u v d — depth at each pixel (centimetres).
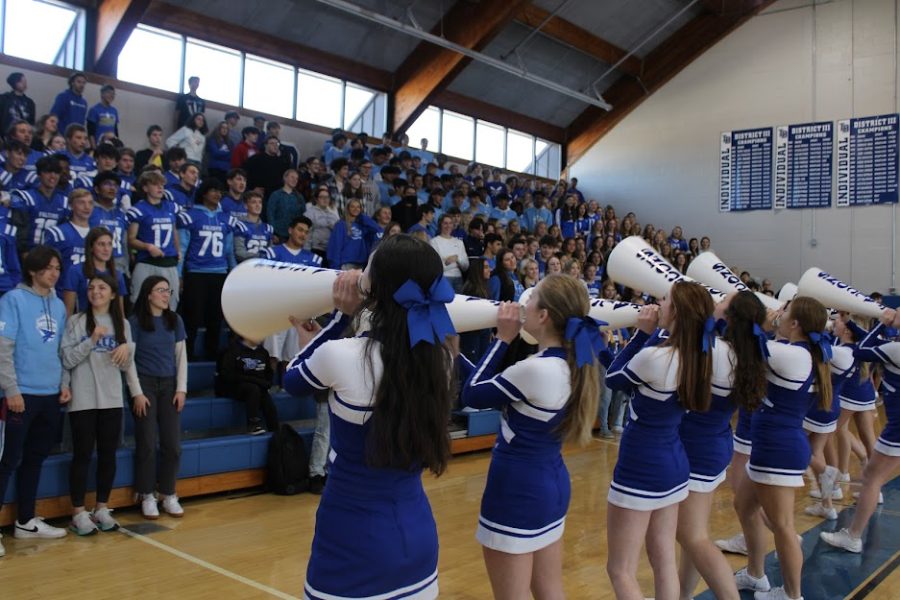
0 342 348
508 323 198
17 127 536
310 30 985
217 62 923
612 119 1442
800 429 300
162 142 836
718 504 495
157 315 425
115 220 508
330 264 636
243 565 338
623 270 281
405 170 941
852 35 1230
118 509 429
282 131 966
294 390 154
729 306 265
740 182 1320
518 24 1152
